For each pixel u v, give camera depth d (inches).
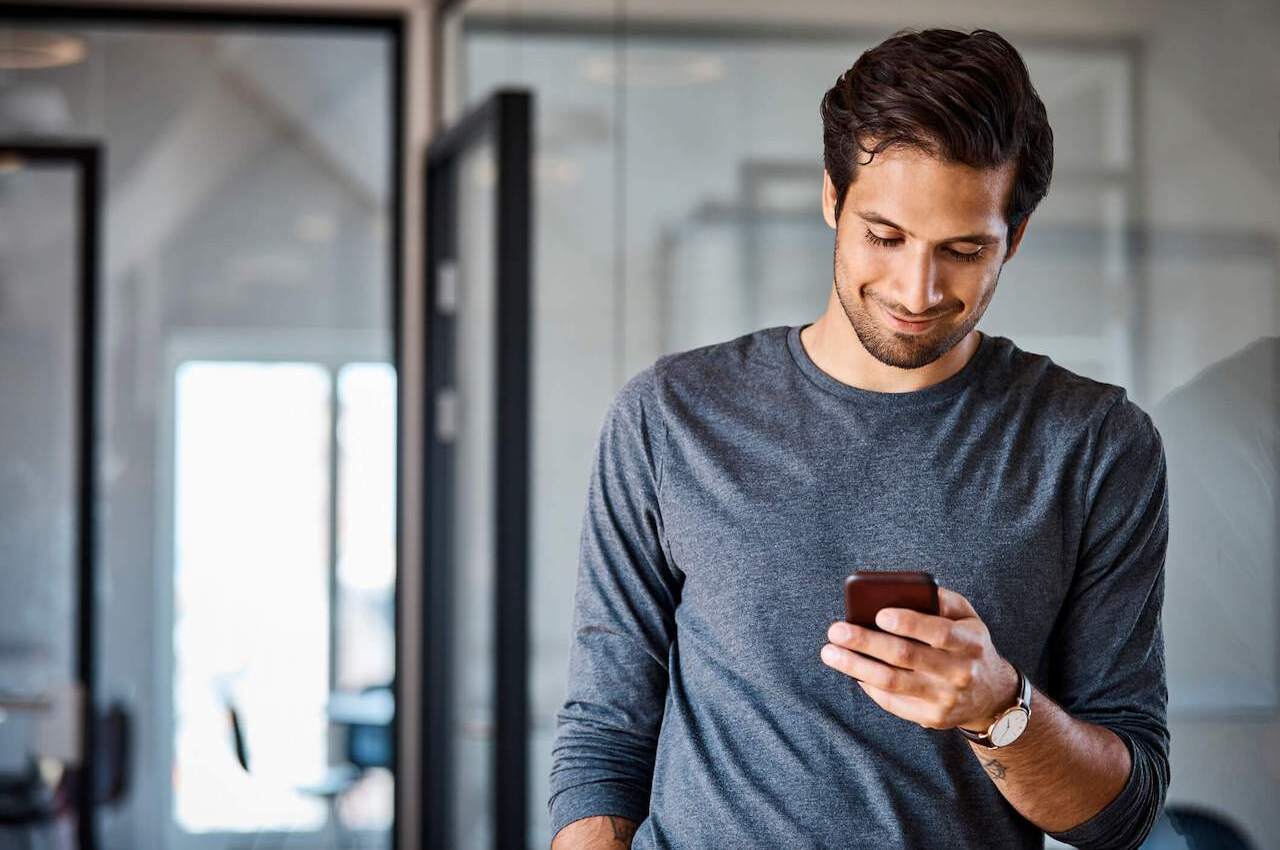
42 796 165.0
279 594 171.3
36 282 167.8
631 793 57.4
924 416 54.2
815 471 54.5
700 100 96.7
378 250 170.2
